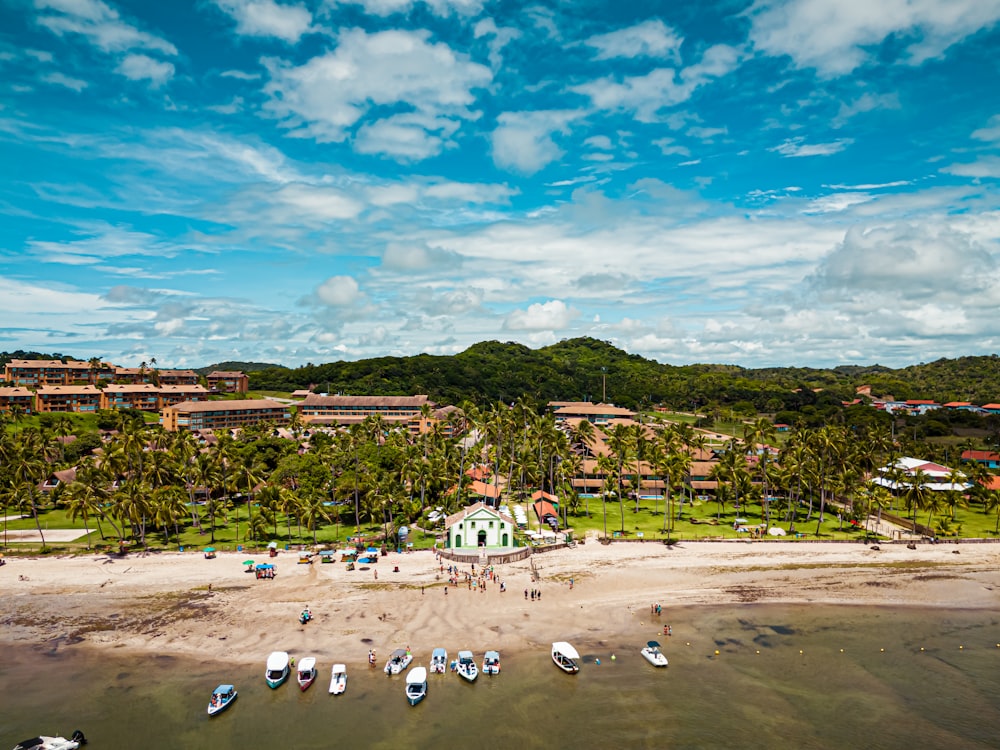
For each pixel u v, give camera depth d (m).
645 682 66.50
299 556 101.25
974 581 97.44
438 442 178.12
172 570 95.62
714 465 155.25
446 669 68.56
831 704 63.03
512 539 107.88
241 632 76.31
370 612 81.81
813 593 92.00
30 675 66.75
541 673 68.06
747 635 78.19
